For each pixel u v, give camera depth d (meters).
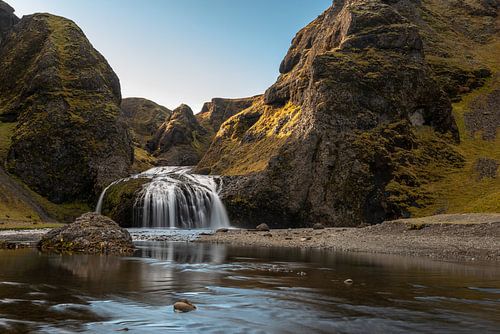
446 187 82.56
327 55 95.00
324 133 85.62
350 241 43.91
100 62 138.88
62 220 96.06
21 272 20.92
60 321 11.53
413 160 87.38
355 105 88.94
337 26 114.25
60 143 107.50
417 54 102.44
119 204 90.88
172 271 22.27
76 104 116.75
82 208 102.75
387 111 91.06
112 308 13.27
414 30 103.31
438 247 35.75
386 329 11.38
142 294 15.69
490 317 12.69
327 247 40.06
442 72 131.75
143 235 59.28
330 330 11.23
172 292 16.19
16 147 104.94
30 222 74.56
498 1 172.62
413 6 153.25
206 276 20.62
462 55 143.25
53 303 13.81
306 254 33.62
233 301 14.70
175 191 89.75
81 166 106.88
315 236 51.97
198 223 86.94
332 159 83.06
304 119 92.88
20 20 154.38
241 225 83.81
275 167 85.94
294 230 68.69
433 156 91.38
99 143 111.62
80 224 35.34
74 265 24.00
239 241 47.81
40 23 142.00
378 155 83.00
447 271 23.27
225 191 87.88
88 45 140.62
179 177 99.62
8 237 47.50
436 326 11.70
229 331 11.00
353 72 91.31
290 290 16.94
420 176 85.44
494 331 11.23
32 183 102.25
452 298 15.53
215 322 11.86
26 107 117.19
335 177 81.62
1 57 143.00
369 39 100.94
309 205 81.69
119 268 23.11
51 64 122.25
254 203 83.38
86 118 114.00
